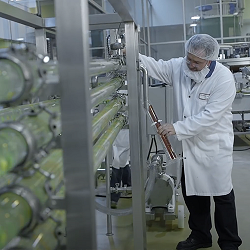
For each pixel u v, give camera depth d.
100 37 4.90
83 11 0.63
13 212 0.57
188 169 2.36
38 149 0.64
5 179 0.65
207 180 2.34
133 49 1.79
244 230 2.74
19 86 0.57
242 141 6.12
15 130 0.58
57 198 0.67
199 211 2.45
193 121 2.23
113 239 2.69
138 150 1.87
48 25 1.84
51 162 0.74
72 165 0.66
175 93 2.48
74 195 0.67
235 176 4.20
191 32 8.41
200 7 8.27
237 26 8.25
